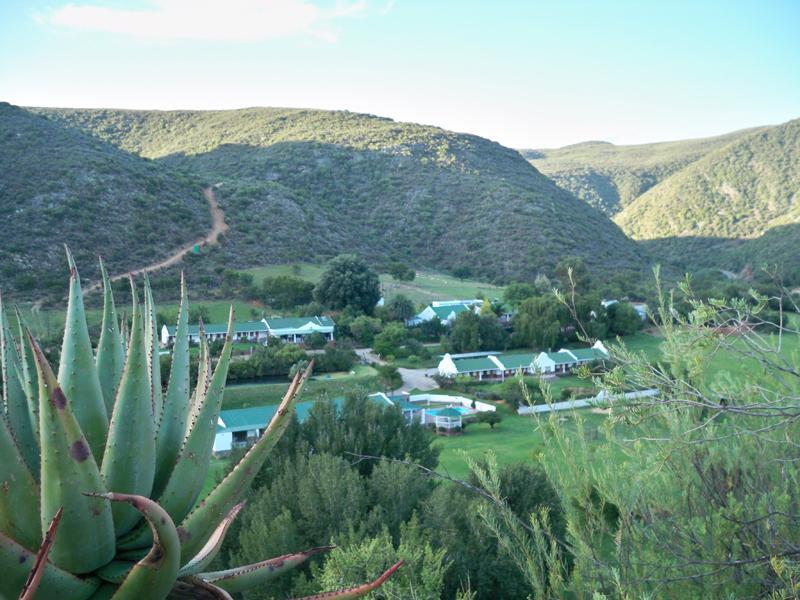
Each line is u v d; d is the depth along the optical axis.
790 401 4.18
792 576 3.65
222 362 3.43
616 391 4.30
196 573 3.38
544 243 108.00
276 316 64.62
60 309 52.66
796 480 4.56
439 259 110.44
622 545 4.36
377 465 17.42
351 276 68.69
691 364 4.54
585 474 4.81
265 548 12.04
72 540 2.75
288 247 90.56
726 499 4.67
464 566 11.30
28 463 3.17
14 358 3.33
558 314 57.72
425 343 63.12
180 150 170.12
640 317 51.41
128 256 71.94
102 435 3.10
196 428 3.33
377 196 132.50
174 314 55.50
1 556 2.57
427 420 38.44
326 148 152.50
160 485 3.41
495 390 45.72
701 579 4.26
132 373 3.04
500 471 13.95
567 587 4.73
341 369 50.69
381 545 9.26
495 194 126.69
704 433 4.58
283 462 17.58
